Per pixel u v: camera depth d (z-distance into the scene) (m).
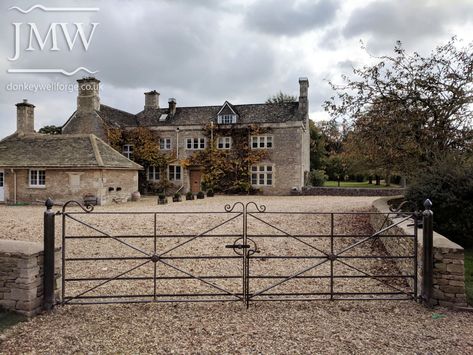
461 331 3.88
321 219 11.32
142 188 29.11
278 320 4.16
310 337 3.72
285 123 26.86
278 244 8.30
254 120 28.86
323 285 5.61
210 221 11.09
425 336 3.76
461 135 9.73
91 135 22.23
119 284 5.59
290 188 26.70
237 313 4.38
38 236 9.33
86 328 3.92
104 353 3.38
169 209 15.13
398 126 9.88
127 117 32.06
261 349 3.46
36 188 20.44
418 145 9.87
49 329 3.88
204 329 3.91
